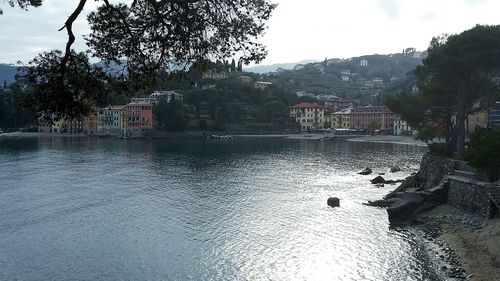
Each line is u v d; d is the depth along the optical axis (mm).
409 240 41594
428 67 61750
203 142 199625
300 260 36812
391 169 98375
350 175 91125
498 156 45250
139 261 36844
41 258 37656
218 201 61812
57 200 62312
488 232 38656
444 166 57125
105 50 15164
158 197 64812
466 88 58031
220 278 33188
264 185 76375
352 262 36062
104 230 46500
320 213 54125
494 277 30219
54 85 13648
